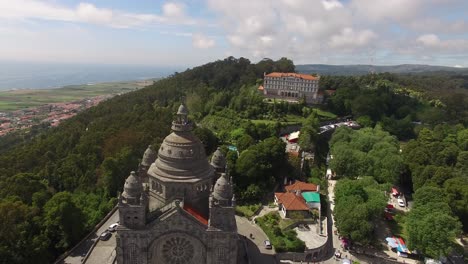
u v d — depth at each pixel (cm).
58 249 9950
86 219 10938
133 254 7719
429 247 10512
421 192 13012
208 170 8738
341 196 13000
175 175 8256
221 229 7662
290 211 12175
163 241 7712
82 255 9650
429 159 17112
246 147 16900
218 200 7681
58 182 14662
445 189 13612
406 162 17312
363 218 11331
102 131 19450
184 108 8662
